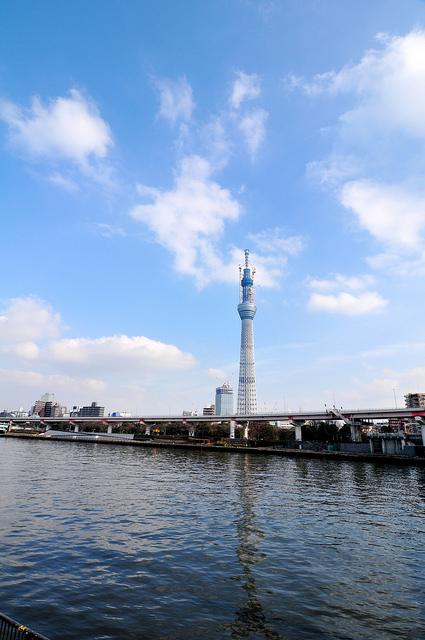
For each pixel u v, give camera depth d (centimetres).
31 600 1952
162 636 1658
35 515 3634
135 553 2727
